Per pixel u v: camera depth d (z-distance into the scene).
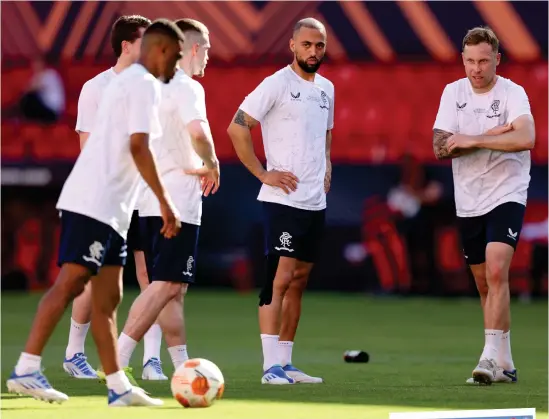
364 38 61.16
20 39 62.50
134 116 19.86
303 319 49.97
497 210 27.05
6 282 64.00
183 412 19.70
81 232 19.97
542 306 57.41
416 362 32.34
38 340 20.06
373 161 61.44
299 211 26.73
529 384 26.30
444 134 27.70
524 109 27.06
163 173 24.61
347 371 29.31
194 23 25.67
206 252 63.88
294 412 19.98
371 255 62.16
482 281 28.17
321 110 27.20
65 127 62.75
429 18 60.53
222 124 61.78
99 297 20.62
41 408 20.41
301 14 61.19
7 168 63.28
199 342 39.47
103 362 20.66
